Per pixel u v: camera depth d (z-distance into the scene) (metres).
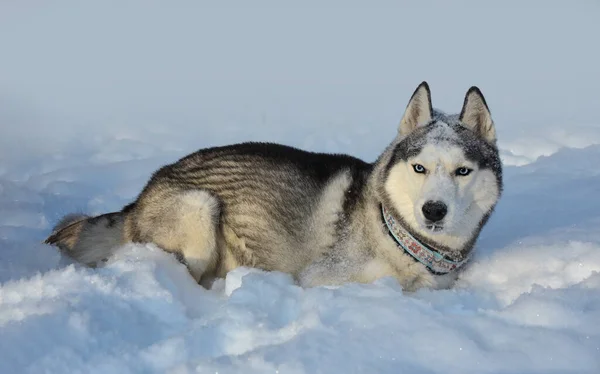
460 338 3.79
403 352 3.72
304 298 4.42
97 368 3.71
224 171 5.37
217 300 4.78
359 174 5.36
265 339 4.02
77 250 5.55
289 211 5.23
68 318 4.02
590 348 3.72
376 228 5.06
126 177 8.66
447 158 4.67
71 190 8.02
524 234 6.06
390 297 4.38
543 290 4.43
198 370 3.56
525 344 3.78
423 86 5.00
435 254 5.03
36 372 3.64
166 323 4.31
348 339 3.83
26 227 6.61
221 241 5.35
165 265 4.97
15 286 4.53
